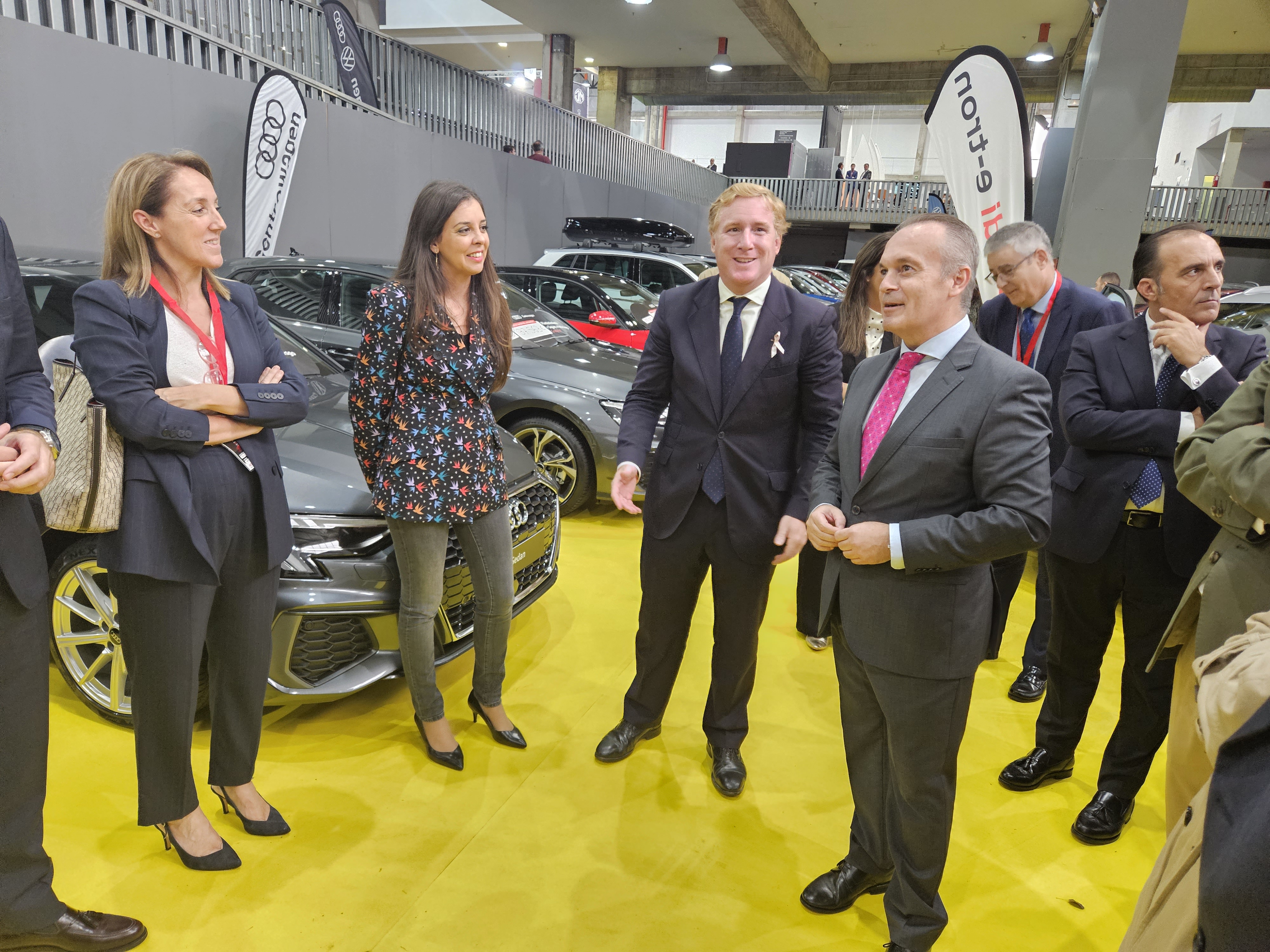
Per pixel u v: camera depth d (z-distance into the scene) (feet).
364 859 6.11
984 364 4.61
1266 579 4.57
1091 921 5.93
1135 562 6.49
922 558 4.50
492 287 6.88
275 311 13.39
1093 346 6.89
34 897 4.72
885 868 5.63
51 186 16.62
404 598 6.93
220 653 5.81
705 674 9.48
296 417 5.59
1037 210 33.30
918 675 4.75
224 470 5.32
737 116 103.04
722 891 6.02
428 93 34.45
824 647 10.21
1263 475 4.14
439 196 6.40
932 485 4.69
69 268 8.79
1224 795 2.12
